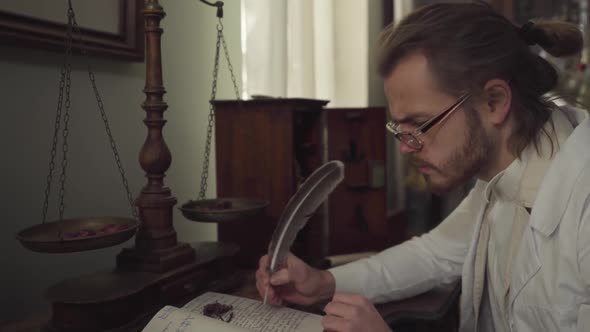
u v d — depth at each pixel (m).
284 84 2.24
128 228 1.00
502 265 1.10
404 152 1.00
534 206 0.94
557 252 0.89
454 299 1.30
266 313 1.01
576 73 2.26
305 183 1.15
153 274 1.10
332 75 2.83
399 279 1.24
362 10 3.06
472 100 0.93
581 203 0.86
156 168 1.17
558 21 1.00
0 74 1.20
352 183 2.38
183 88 1.79
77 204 1.41
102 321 0.96
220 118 1.66
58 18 1.29
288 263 1.13
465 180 1.01
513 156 1.01
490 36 0.94
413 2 3.98
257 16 2.15
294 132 1.59
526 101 0.98
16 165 1.25
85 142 1.42
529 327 0.96
